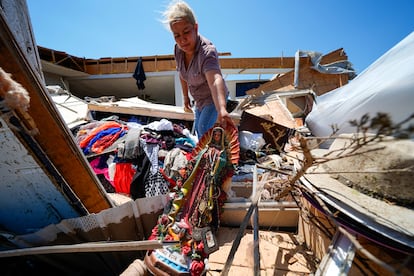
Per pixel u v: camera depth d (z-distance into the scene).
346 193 1.09
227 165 1.94
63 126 1.42
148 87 10.84
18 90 0.88
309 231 1.64
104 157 3.13
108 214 1.76
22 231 1.96
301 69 8.37
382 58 1.68
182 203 1.74
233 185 2.52
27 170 1.55
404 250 0.83
